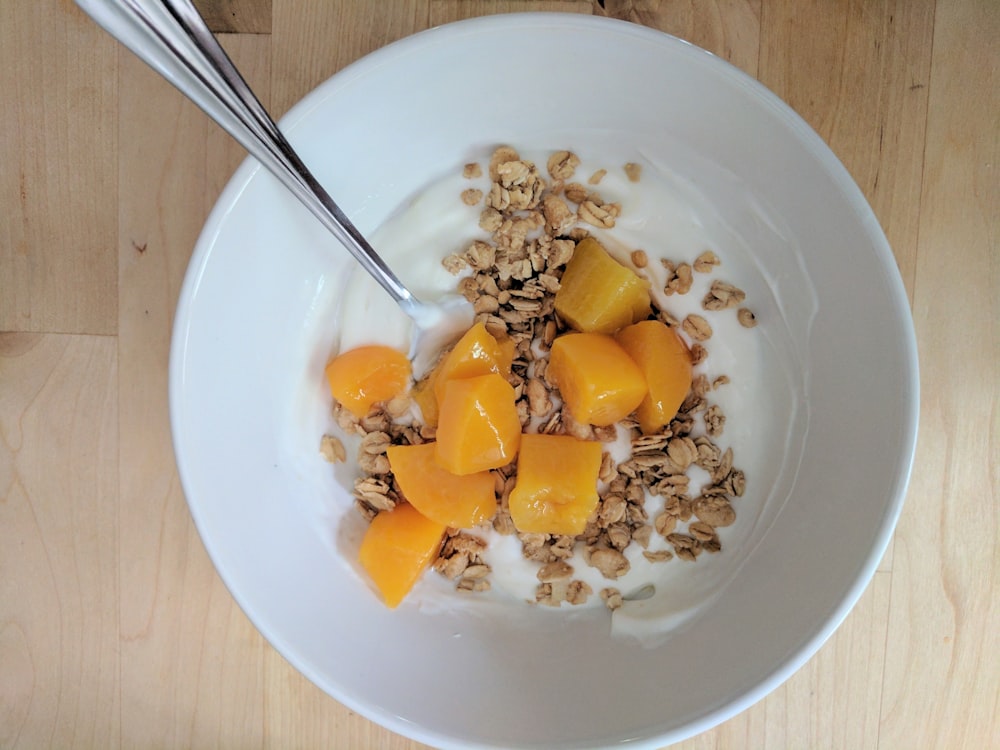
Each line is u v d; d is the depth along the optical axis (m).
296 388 0.21
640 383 0.21
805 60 0.21
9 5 0.21
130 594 0.23
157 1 0.13
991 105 0.21
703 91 0.18
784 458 0.21
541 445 0.21
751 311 0.21
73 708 0.23
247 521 0.20
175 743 0.23
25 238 0.22
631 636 0.21
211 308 0.19
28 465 0.22
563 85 0.19
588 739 0.19
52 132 0.21
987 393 0.21
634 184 0.21
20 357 0.22
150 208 0.22
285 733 0.23
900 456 0.18
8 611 0.23
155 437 0.22
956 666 0.22
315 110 0.18
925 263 0.21
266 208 0.19
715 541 0.21
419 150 0.20
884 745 0.22
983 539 0.22
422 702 0.20
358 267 0.21
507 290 0.21
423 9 0.21
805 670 0.22
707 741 0.23
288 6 0.21
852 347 0.19
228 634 0.23
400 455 0.21
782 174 0.19
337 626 0.21
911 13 0.21
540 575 0.22
